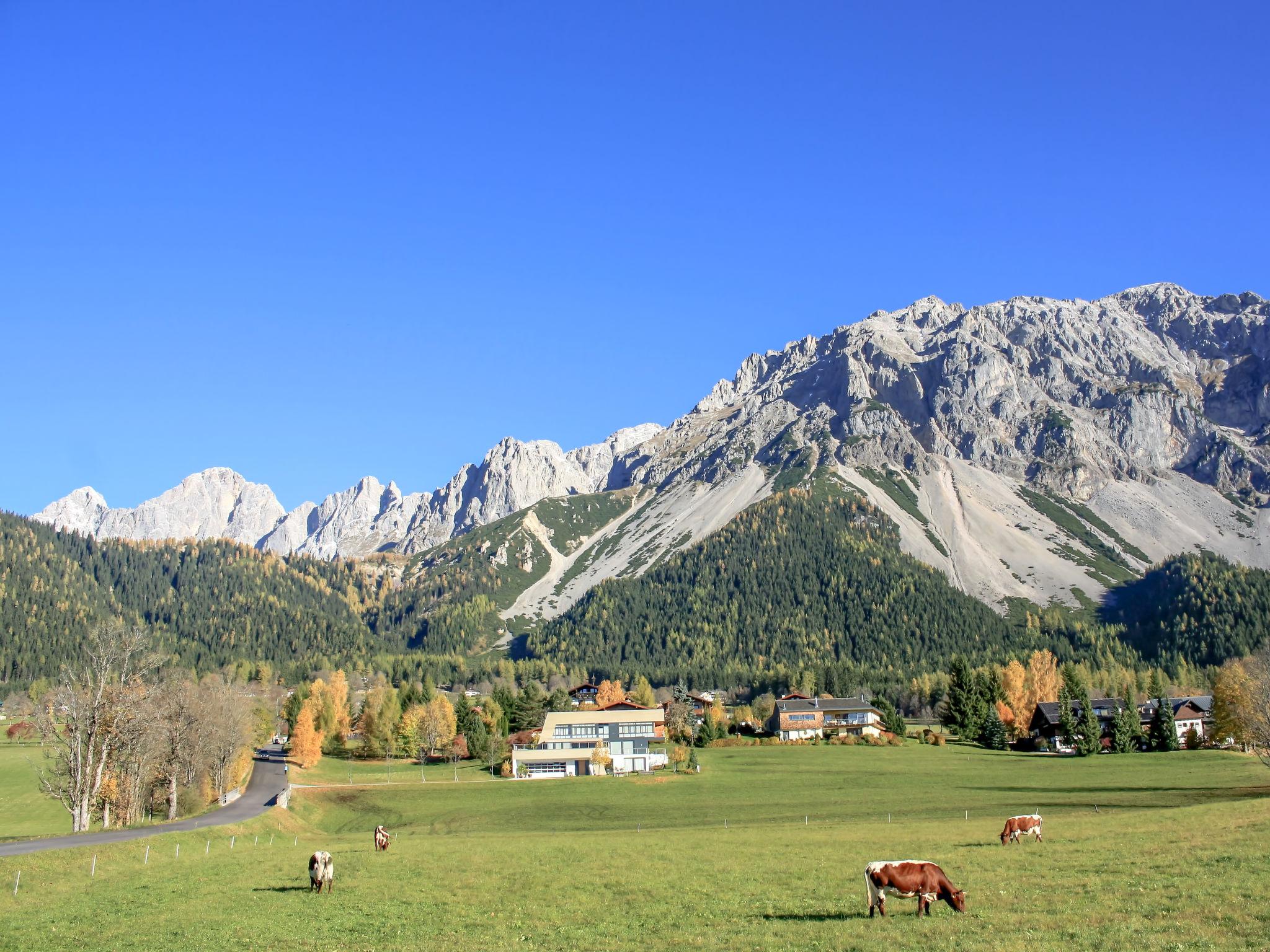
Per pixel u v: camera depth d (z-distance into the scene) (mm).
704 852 65188
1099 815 80562
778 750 187500
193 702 112125
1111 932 35344
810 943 37125
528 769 165750
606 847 70125
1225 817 67250
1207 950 32250
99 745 93312
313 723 181000
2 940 45438
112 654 95375
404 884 56812
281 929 45594
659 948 38031
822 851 63281
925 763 159500
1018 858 55031
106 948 43188
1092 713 178625
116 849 69812
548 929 43188
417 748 185375
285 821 101812
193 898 54594
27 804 126062
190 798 113375
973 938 35812
